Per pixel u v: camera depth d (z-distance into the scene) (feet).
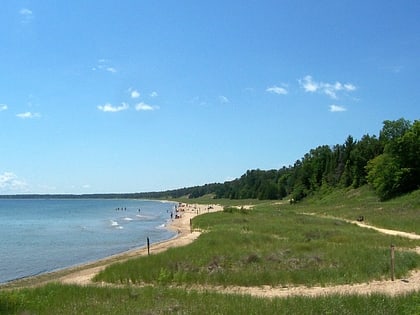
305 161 470.39
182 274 74.23
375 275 72.59
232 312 44.24
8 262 137.18
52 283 70.79
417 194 256.93
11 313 48.14
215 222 207.92
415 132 283.18
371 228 154.71
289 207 361.30
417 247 104.53
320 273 73.05
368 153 358.02
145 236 211.61
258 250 92.89
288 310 44.96
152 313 44.16
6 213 488.85
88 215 439.63
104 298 54.85
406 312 43.65
